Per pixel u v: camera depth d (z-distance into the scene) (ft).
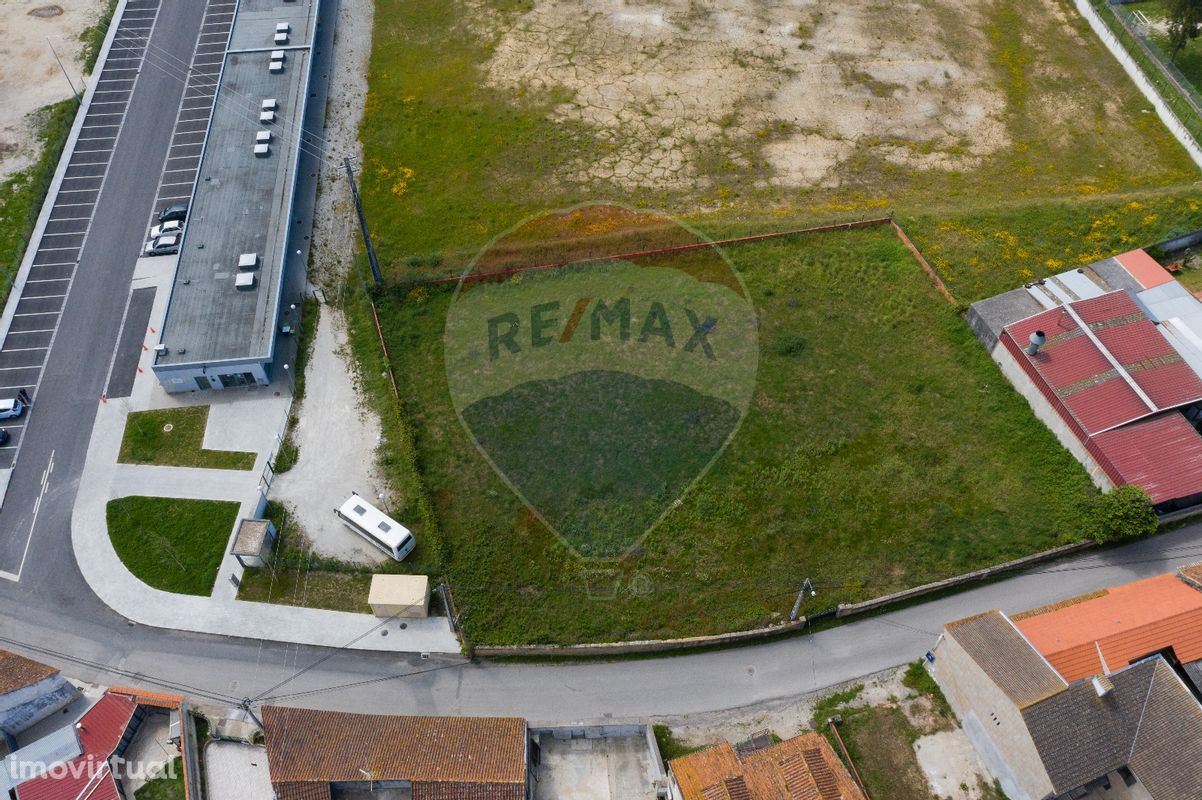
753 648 132.67
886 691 127.44
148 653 132.05
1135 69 236.02
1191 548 142.41
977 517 145.79
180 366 160.45
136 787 117.08
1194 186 202.90
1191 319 164.86
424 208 200.34
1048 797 108.37
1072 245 190.19
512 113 225.15
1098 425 148.56
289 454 156.15
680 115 225.56
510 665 131.23
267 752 113.39
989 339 168.76
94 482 152.46
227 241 182.91
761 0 264.72
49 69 236.22
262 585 139.44
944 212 198.29
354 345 173.37
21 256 188.44
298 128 207.82
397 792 114.93
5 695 118.52
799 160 213.46
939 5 263.90
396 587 134.72
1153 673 115.65
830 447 154.30
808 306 177.68
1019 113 227.40
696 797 107.96
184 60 238.48
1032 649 118.32
